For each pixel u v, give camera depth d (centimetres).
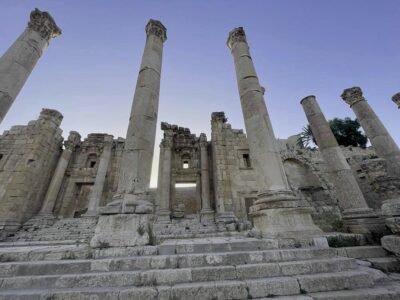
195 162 2189
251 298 328
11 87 701
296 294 336
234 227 1345
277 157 667
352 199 865
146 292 320
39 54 832
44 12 869
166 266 398
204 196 1866
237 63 895
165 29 942
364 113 1163
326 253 452
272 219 548
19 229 1521
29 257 420
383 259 529
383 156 1045
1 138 1850
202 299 323
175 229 1405
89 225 1545
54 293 317
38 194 1817
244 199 1764
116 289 329
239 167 1888
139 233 480
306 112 1166
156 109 727
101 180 1945
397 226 520
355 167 1659
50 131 1952
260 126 712
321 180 1866
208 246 470
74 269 384
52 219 1702
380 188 615
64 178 2120
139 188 555
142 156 604
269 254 432
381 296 323
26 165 1688
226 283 342
